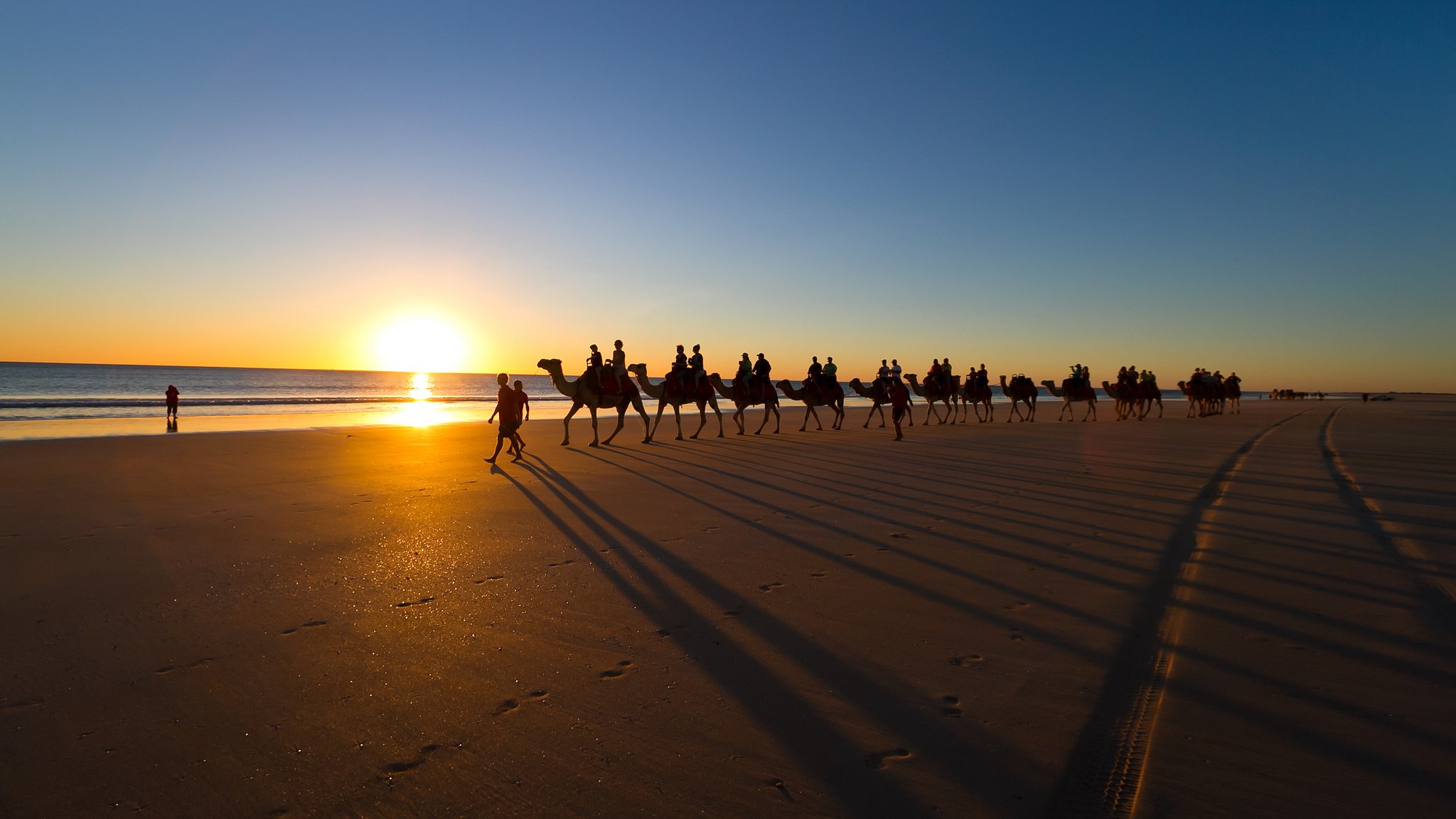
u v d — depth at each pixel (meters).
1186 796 3.24
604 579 6.77
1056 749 3.67
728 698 4.30
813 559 7.50
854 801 3.24
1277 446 19.64
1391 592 6.13
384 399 57.53
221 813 3.21
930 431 26.50
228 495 11.18
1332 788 3.25
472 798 3.31
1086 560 7.39
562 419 31.61
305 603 6.06
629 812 3.20
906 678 4.56
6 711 4.15
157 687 4.47
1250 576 6.70
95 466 14.12
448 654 4.99
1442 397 118.69
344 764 3.61
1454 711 3.97
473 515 9.79
